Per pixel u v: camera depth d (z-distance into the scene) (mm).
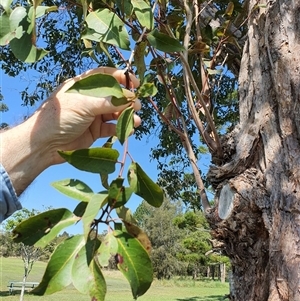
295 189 1376
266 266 1413
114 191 664
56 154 980
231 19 1928
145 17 980
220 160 1646
